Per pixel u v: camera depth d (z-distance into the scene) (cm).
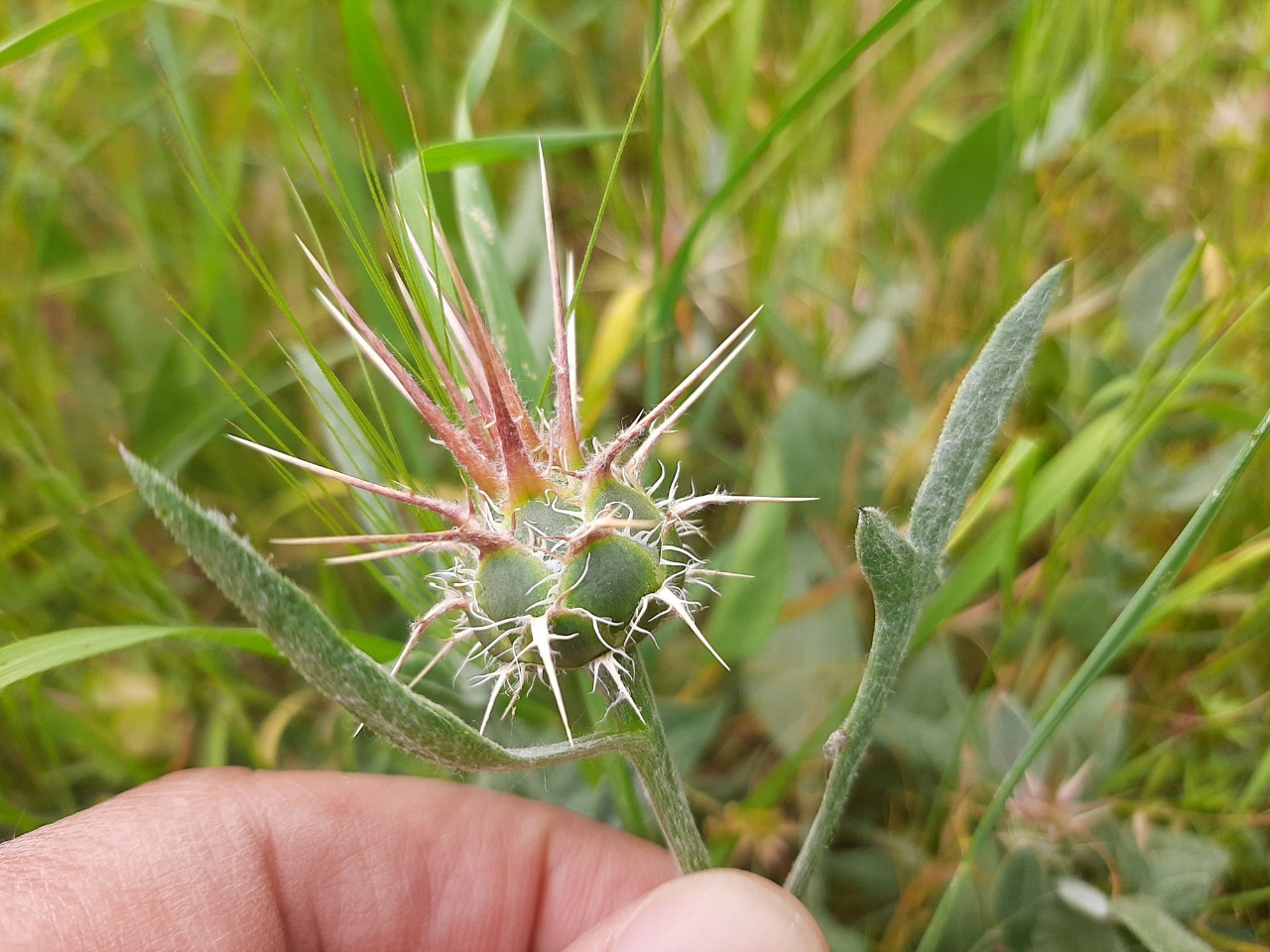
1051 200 14
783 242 16
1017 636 13
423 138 15
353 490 9
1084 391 13
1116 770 12
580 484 7
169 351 14
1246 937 11
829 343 15
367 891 10
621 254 16
